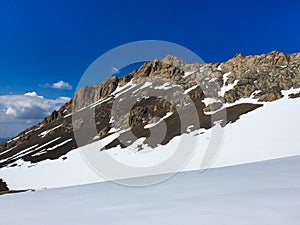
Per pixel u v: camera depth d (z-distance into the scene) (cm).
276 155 3566
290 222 552
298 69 8819
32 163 7000
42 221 796
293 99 6625
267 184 962
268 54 10494
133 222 673
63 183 4347
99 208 884
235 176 1338
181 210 729
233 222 585
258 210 646
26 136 12212
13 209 1071
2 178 6125
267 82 8300
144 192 1141
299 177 1052
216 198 827
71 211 889
